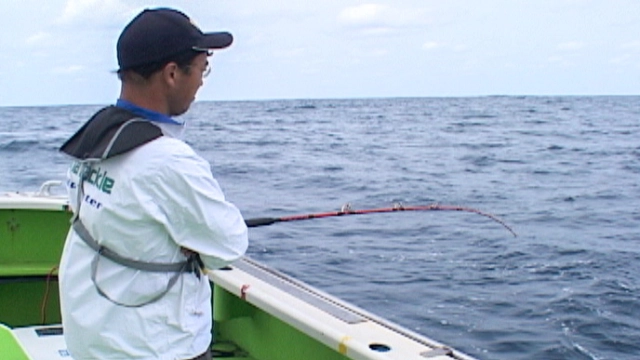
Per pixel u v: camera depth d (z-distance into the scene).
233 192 17.12
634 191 18.03
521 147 31.83
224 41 1.63
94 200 1.55
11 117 56.72
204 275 1.66
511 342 6.61
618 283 8.71
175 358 1.57
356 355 2.04
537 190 18.27
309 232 11.84
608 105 84.62
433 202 16.09
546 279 8.95
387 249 10.65
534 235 12.05
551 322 7.21
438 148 31.27
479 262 9.89
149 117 1.57
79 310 1.57
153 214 1.49
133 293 1.53
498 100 92.94
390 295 8.16
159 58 1.54
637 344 6.59
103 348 1.55
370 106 88.06
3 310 3.51
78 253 1.60
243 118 62.75
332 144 33.06
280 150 29.50
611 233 12.34
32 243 3.62
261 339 2.80
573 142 34.41
